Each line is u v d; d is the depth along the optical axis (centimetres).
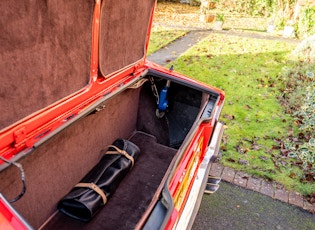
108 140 290
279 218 322
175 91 329
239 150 428
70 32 164
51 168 209
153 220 145
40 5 137
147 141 339
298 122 522
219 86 648
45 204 214
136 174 285
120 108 296
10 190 176
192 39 1020
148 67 307
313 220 325
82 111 196
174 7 1661
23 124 151
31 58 144
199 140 234
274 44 1059
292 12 1339
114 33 216
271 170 394
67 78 177
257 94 627
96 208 229
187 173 202
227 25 1375
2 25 122
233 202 336
